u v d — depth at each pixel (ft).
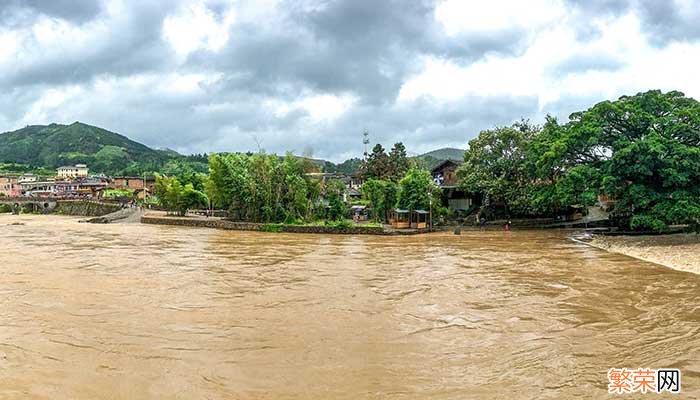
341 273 67.31
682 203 98.02
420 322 41.96
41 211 291.38
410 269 70.85
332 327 40.27
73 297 51.62
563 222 161.48
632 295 52.34
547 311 45.57
